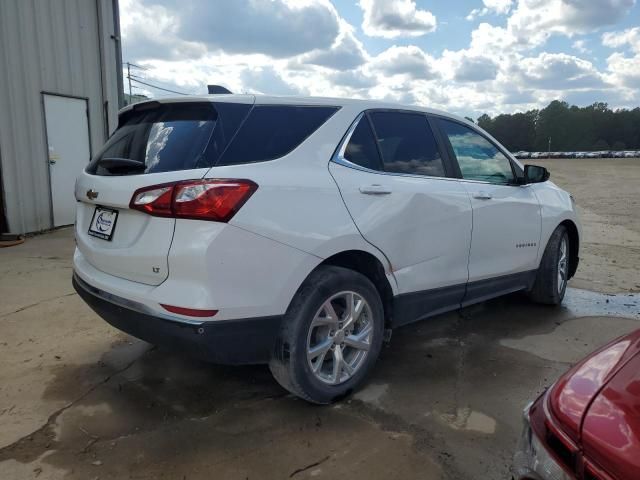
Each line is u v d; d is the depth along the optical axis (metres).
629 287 5.71
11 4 7.64
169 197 2.53
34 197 8.22
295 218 2.75
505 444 2.71
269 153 2.83
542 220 4.61
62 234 8.25
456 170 3.87
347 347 3.18
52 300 4.89
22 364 3.59
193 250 2.48
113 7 9.62
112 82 9.71
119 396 3.18
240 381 3.39
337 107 3.23
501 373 3.54
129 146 3.04
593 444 1.42
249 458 2.58
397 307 3.41
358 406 3.08
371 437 2.76
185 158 2.68
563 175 24.91
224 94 2.97
